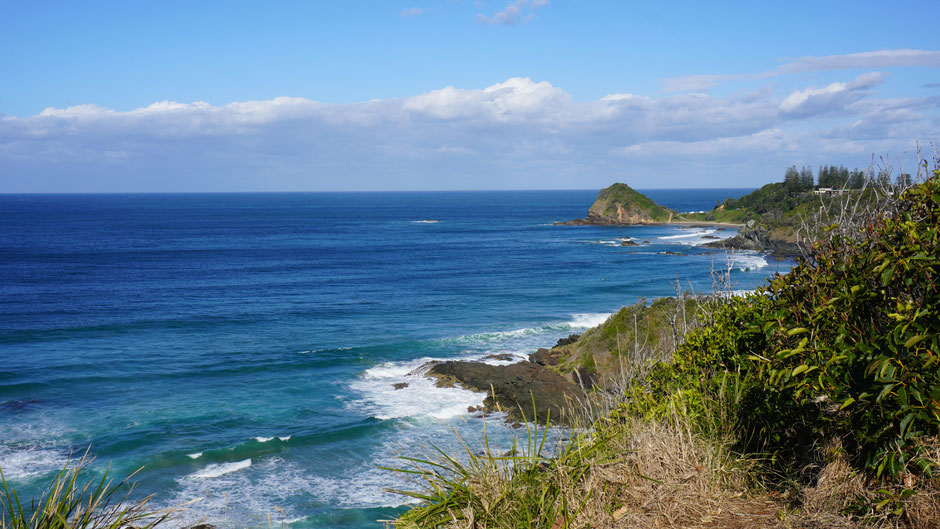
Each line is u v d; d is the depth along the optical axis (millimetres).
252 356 31844
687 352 5809
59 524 3650
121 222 160875
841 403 3834
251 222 165375
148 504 15945
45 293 53562
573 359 24422
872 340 3623
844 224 4648
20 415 23172
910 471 3553
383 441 20094
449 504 3873
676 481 4129
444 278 62656
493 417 21234
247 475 17938
